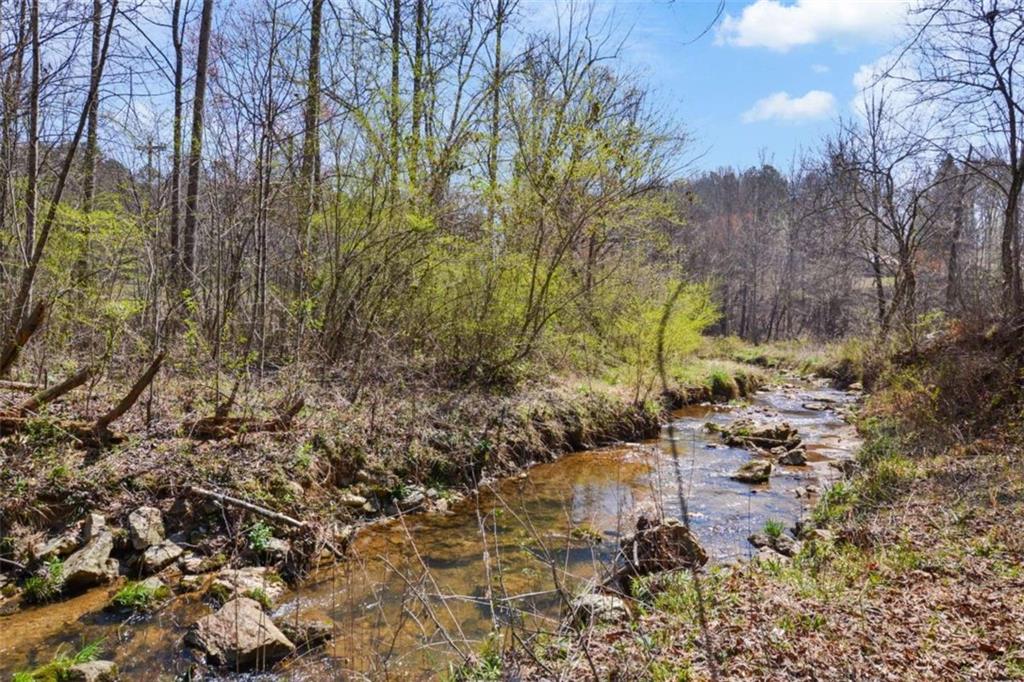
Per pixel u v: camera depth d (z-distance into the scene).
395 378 10.32
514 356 12.10
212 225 11.02
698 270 23.30
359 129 10.50
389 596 5.89
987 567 5.29
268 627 4.95
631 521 7.70
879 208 24.45
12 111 8.12
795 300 46.66
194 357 8.76
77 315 7.87
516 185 11.60
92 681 4.34
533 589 6.05
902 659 3.89
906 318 17.59
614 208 12.23
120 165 9.84
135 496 6.52
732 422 14.43
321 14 10.22
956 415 10.48
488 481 9.54
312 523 6.97
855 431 13.61
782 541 7.04
